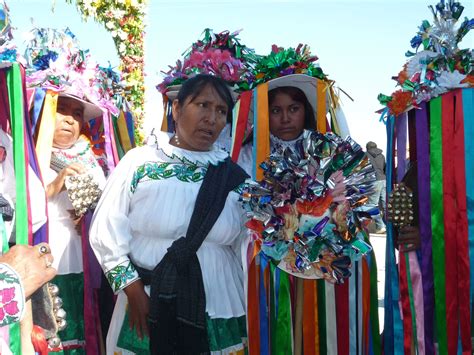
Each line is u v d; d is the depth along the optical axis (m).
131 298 2.17
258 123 2.70
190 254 2.13
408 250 2.60
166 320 2.11
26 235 1.74
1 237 1.48
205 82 2.27
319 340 2.48
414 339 2.58
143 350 2.16
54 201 2.86
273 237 2.23
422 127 2.62
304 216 2.22
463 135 2.51
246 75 2.89
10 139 1.81
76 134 3.06
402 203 2.58
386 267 2.71
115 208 2.21
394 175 2.76
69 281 2.83
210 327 2.17
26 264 1.34
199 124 2.24
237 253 2.40
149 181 2.21
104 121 3.22
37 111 2.86
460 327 2.46
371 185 2.24
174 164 2.25
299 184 2.21
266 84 2.72
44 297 1.60
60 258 2.81
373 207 2.21
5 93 1.86
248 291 2.33
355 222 2.21
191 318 2.11
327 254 2.25
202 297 2.14
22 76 1.83
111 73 3.38
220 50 3.19
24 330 1.50
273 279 2.45
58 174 2.85
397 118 2.73
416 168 2.73
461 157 2.50
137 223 2.21
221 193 2.22
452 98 2.56
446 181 2.53
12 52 1.80
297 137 2.83
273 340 2.42
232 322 2.26
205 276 2.20
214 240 2.25
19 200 1.73
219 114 2.29
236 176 2.30
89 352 2.78
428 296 2.55
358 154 2.25
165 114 3.23
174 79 3.11
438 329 2.50
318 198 2.21
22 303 1.29
